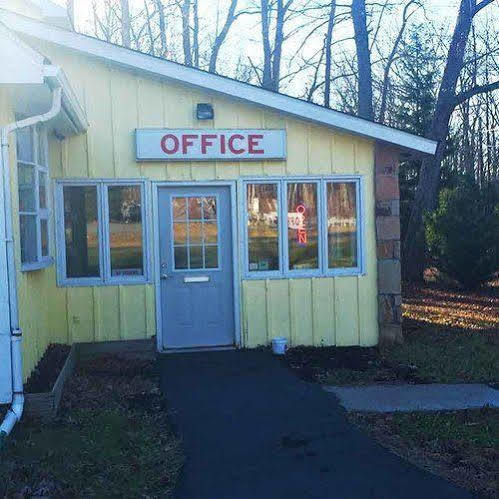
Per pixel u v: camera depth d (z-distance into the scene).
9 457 5.18
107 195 8.84
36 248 7.29
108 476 4.92
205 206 9.15
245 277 9.14
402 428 5.99
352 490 4.68
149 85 8.82
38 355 7.64
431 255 17.03
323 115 8.89
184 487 4.75
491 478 4.93
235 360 8.55
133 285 8.88
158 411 6.49
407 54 23.61
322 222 9.27
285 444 5.59
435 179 18.47
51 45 8.55
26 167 7.21
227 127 8.98
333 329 9.30
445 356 8.82
